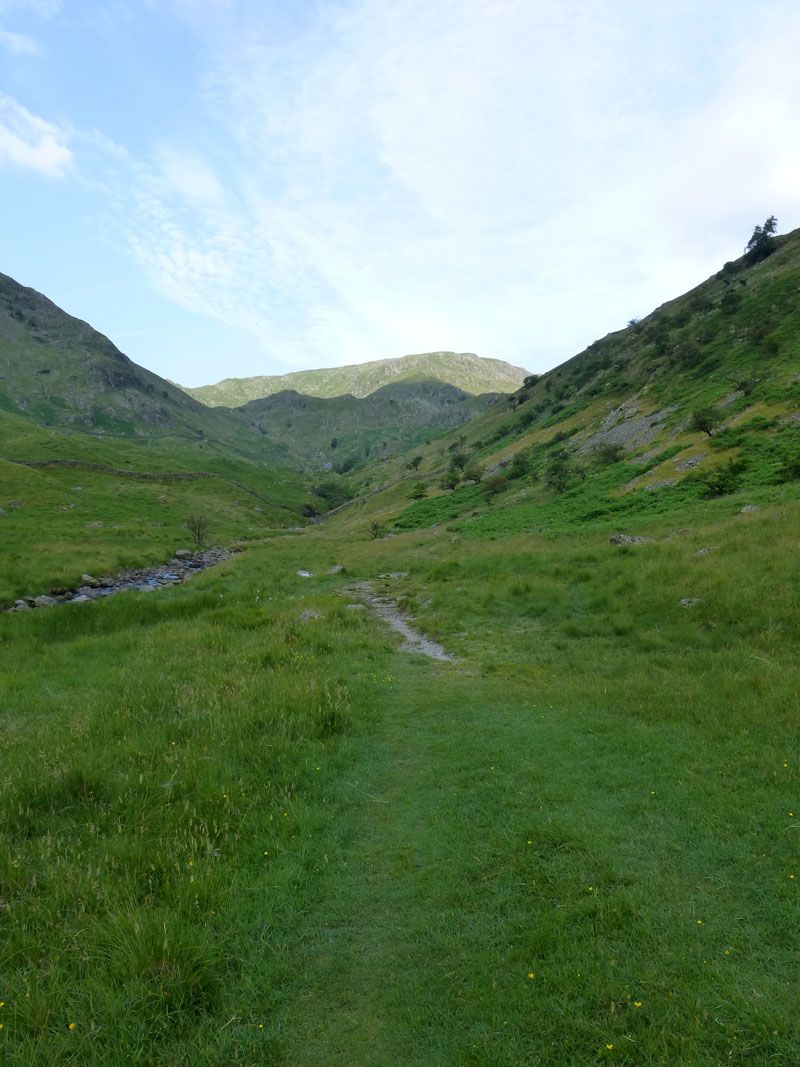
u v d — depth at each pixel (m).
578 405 108.56
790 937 4.33
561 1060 3.53
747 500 33.25
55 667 13.46
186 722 9.15
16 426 115.25
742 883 4.95
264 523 97.62
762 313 83.88
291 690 10.27
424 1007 4.00
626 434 77.38
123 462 111.38
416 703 10.48
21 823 6.38
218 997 4.14
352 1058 3.68
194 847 5.73
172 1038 3.82
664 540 24.61
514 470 86.81
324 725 9.18
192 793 6.87
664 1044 3.54
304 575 33.03
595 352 141.38
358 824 6.46
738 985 3.93
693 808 6.09
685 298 127.56
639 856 5.43
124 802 6.70
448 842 5.96
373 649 14.55
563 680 11.23
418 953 4.51
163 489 95.81
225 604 22.20
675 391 80.69
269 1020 3.96
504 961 4.32
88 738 8.55
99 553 42.72
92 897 4.99
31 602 27.36
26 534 50.34
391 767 7.96
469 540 45.97
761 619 12.38
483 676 12.23
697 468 49.97
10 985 4.09
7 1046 3.62
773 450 46.72
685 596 15.06
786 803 5.98
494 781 7.16
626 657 12.18
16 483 74.31
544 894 5.01
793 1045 3.48
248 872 5.48
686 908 4.71
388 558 38.59
